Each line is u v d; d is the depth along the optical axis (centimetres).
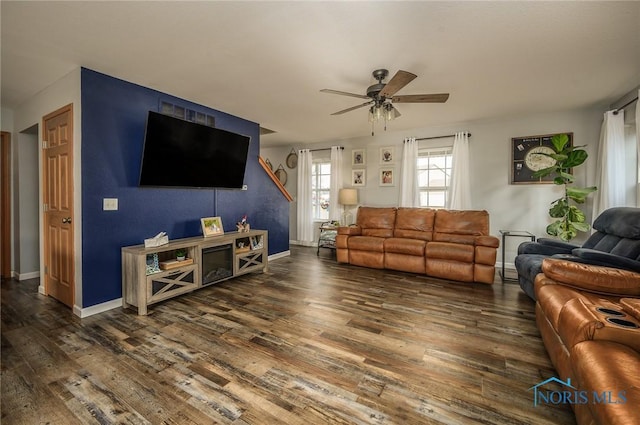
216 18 196
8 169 374
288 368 187
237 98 356
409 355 203
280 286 355
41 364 190
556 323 170
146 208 318
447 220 429
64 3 179
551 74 285
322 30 211
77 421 143
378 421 143
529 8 185
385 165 561
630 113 336
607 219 285
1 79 289
